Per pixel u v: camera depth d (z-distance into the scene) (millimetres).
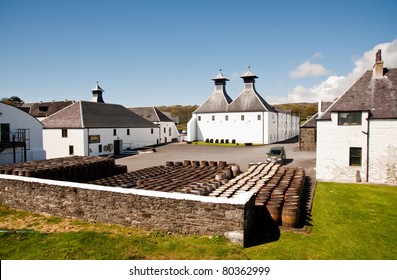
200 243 9234
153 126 51531
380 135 19953
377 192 17656
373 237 10656
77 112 39250
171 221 10211
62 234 10062
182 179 17234
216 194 12836
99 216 11492
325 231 11125
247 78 53969
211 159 32875
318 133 21516
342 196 16688
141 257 8242
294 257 8773
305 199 15945
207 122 55938
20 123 26969
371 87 21500
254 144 50312
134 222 10844
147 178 17406
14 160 25750
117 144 42094
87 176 19172
